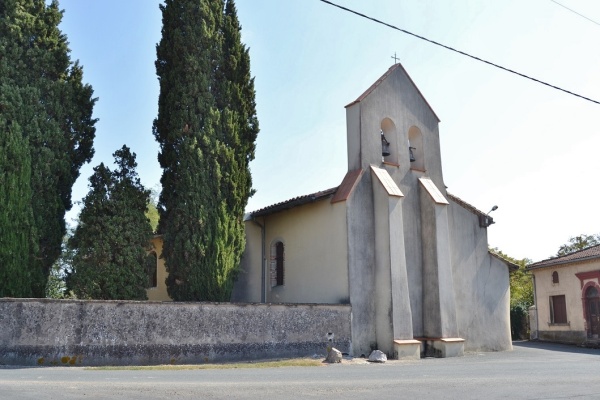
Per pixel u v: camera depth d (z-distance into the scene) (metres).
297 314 19.89
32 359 15.25
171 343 17.22
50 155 19.58
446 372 15.25
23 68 19.77
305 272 23.97
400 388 11.59
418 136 26.20
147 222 20.95
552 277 35.00
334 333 20.72
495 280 27.11
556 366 17.55
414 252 24.47
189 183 20.92
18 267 18.06
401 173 24.80
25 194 18.53
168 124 22.31
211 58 22.45
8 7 19.92
